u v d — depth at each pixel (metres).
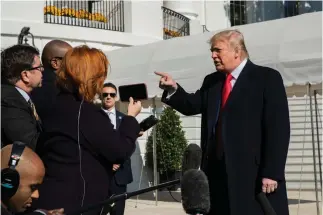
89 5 15.20
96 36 13.93
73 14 13.97
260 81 4.21
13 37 12.40
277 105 4.11
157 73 4.52
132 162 13.80
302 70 8.38
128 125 3.37
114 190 6.01
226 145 4.14
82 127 3.22
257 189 4.09
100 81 3.35
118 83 10.74
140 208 10.62
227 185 4.10
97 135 3.20
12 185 2.83
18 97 3.65
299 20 8.80
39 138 3.38
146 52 10.70
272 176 3.98
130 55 10.95
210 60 9.51
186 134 14.84
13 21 12.39
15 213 2.92
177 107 4.50
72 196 3.17
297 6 21.84
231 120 4.18
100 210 3.36
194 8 19.00
